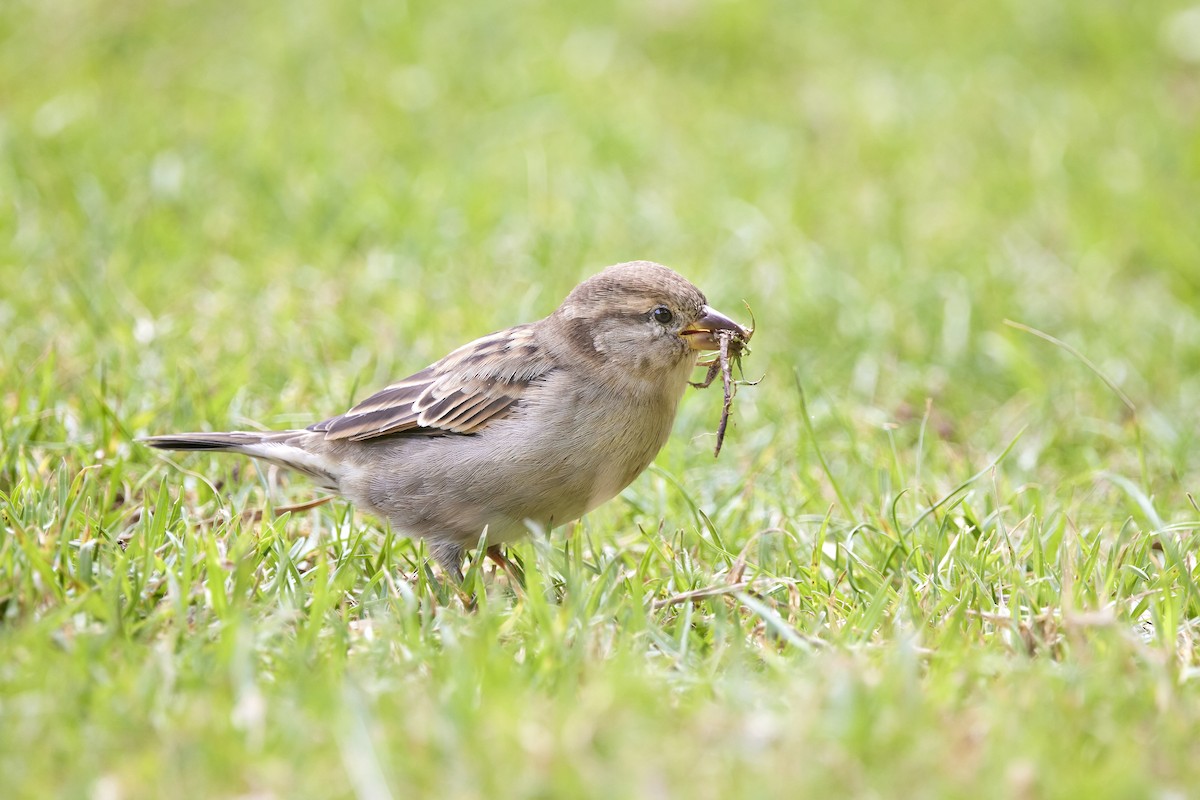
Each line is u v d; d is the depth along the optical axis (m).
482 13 20.86
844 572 9.04
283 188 16.02
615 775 6.25
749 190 17.09
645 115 18.80
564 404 9.05
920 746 6.51
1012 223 16.70
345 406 11.54
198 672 7.11
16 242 14.33
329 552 9.25
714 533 9.45
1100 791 6.15
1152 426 12.45
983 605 8.46
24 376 11.15
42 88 18.28
